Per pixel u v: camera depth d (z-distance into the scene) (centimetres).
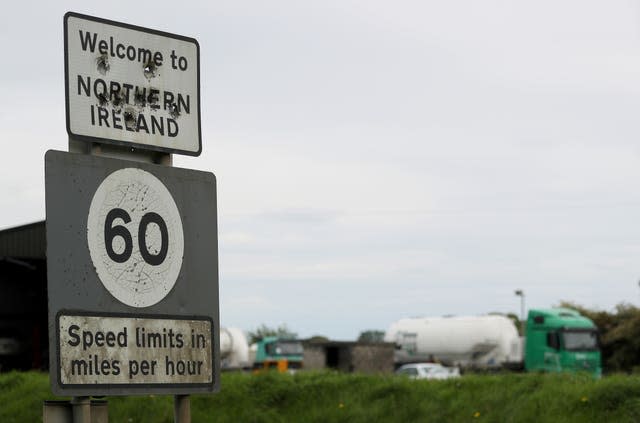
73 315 627
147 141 692
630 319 8125
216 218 717
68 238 630
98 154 670
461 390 2561
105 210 652
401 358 8269
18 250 4347
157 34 707
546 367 6662
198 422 2472
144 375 660
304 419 2489
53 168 627
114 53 682
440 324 8038
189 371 688
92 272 639
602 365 7969
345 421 2442
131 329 657
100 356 638
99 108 670
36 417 2633
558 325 6638
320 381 2700
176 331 683
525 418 2266
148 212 676
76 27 664
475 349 7838
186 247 695
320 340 8650
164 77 708
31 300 4706
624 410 2184
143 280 667
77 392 623
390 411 2462
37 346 4694
